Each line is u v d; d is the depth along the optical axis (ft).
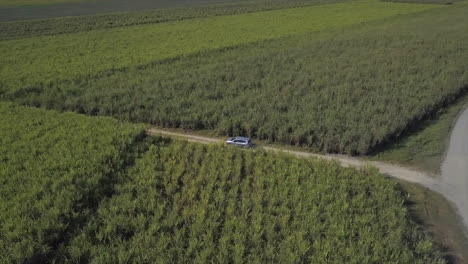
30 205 65.51
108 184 74.69
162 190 74.64
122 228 63.26
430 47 176.86
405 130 100.63
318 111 107.86
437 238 63.62
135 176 77.46
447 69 142.61
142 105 116.16
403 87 124.67
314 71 142.92
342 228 61.77
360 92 119.96
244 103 114.83
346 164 86.79
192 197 70.90
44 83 134.82
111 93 123.24
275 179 76.89
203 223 63.87
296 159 83.51
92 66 155.74
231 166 81.00
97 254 57.93
